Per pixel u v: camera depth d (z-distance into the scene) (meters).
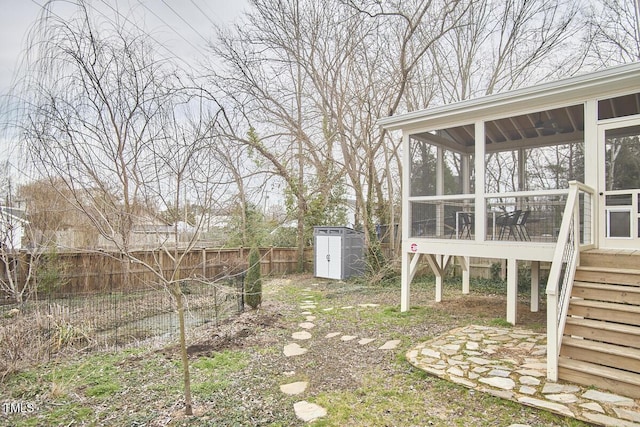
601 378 3.21
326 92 11.75
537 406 2.97
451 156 7.19
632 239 4.72
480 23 11.77
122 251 3.21
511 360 3.97
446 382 3.58
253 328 6.07
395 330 5.51
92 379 4.05
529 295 8.16
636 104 4.82
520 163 7.05
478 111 5.70
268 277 12.23
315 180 13.45
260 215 13.29
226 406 3.34
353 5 9.97
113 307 7.70
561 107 5.14
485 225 5.77
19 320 5.46
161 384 3.87
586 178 4.97
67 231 7.77
